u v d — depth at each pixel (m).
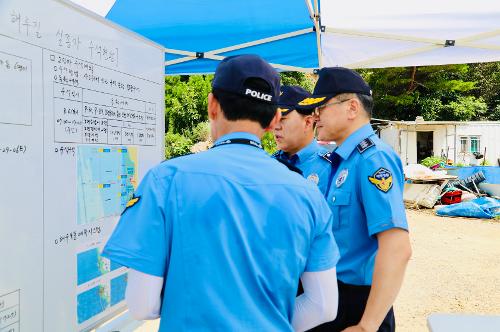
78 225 1.69
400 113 25.75
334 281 1.23
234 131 1.21
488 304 5.07
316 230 1.19
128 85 2.04
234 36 3.48
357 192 1.76
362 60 4.03
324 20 3.23
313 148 2.64
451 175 13.12
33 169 1.46
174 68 3.95
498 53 3.59
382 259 1.58
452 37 3.37
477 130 19.17
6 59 1.35
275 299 1.09
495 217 10.70
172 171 1.12
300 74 21.61
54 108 1.56
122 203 1.98
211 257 1.04
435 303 5.09
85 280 1.74
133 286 1.07
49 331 1.54
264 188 1.12
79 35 1.69
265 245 1.08
